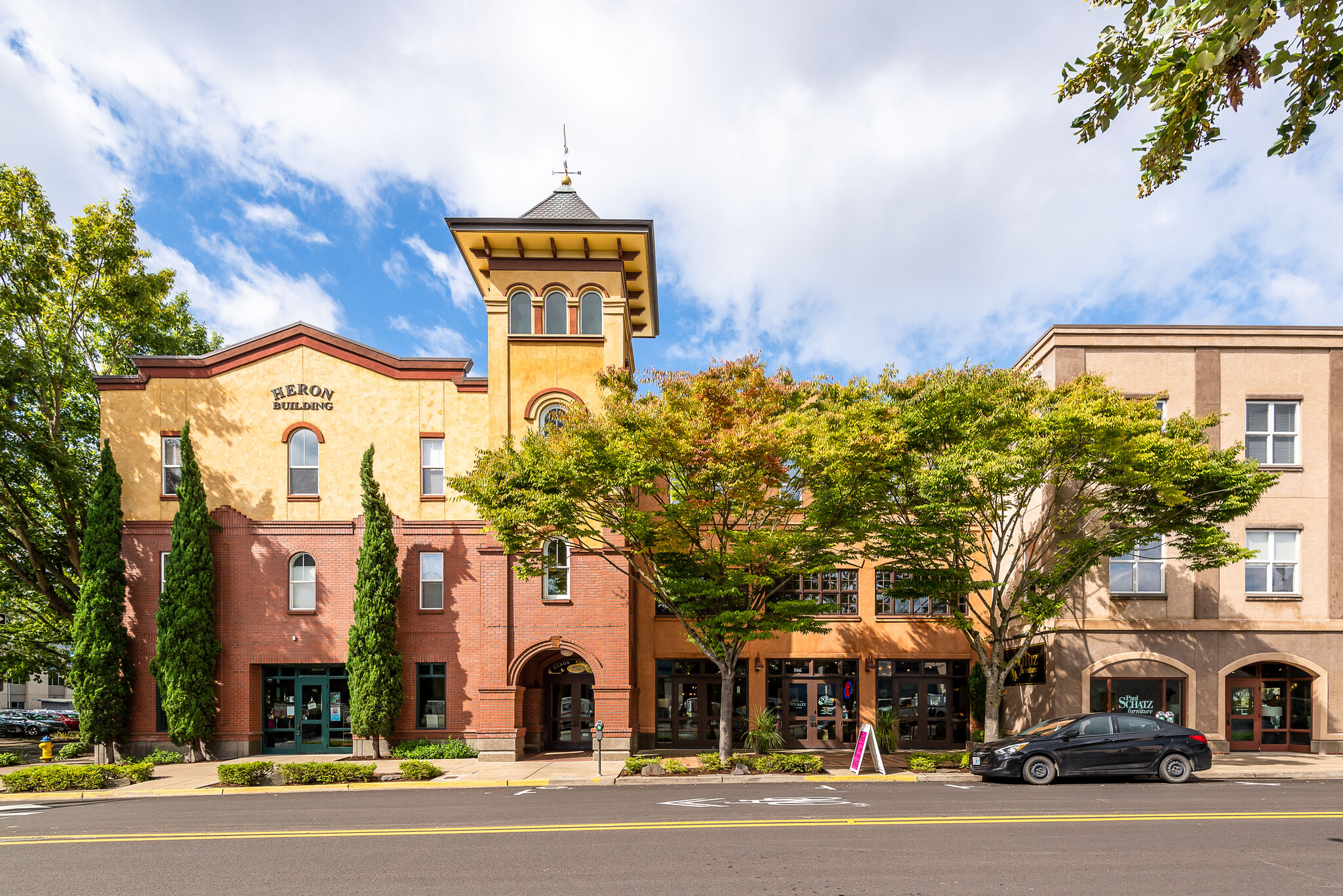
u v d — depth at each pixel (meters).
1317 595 22.11
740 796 14.62
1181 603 22.03
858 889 8.23
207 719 21.31
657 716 24.06
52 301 24.78
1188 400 22.47
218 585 22.25
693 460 16.86
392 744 21.78
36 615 26.53
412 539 22.59
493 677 21.39
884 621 24.36
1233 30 4.25
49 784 16.61
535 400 22.28
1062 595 20.83
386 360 23.17
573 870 9.08
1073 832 10.90
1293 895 8.06
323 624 22.30
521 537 18.03
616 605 21.61
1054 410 17.48
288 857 9.96
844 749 23.84
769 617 18.55
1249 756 21.11
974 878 8.65
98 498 21.77
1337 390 22.58
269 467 22.89
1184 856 9.58
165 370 22.94
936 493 17.47
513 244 22.66
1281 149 4.93
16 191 23.52
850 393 19.14
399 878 8.86
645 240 22.42
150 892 8.57
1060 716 21.38
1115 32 4.95
